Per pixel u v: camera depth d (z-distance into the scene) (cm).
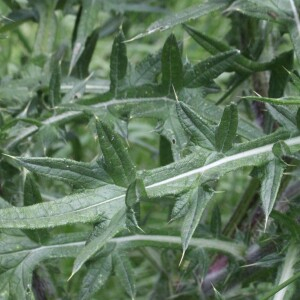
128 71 77
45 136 78
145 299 95
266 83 85
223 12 81
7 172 82
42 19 92
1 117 83
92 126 76
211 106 76
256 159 65
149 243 75
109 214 62
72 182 62
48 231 73
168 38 75
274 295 70
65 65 91
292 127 67
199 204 63
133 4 96
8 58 124
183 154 67
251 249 80
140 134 124
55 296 84
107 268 74
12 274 71
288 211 75
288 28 74
